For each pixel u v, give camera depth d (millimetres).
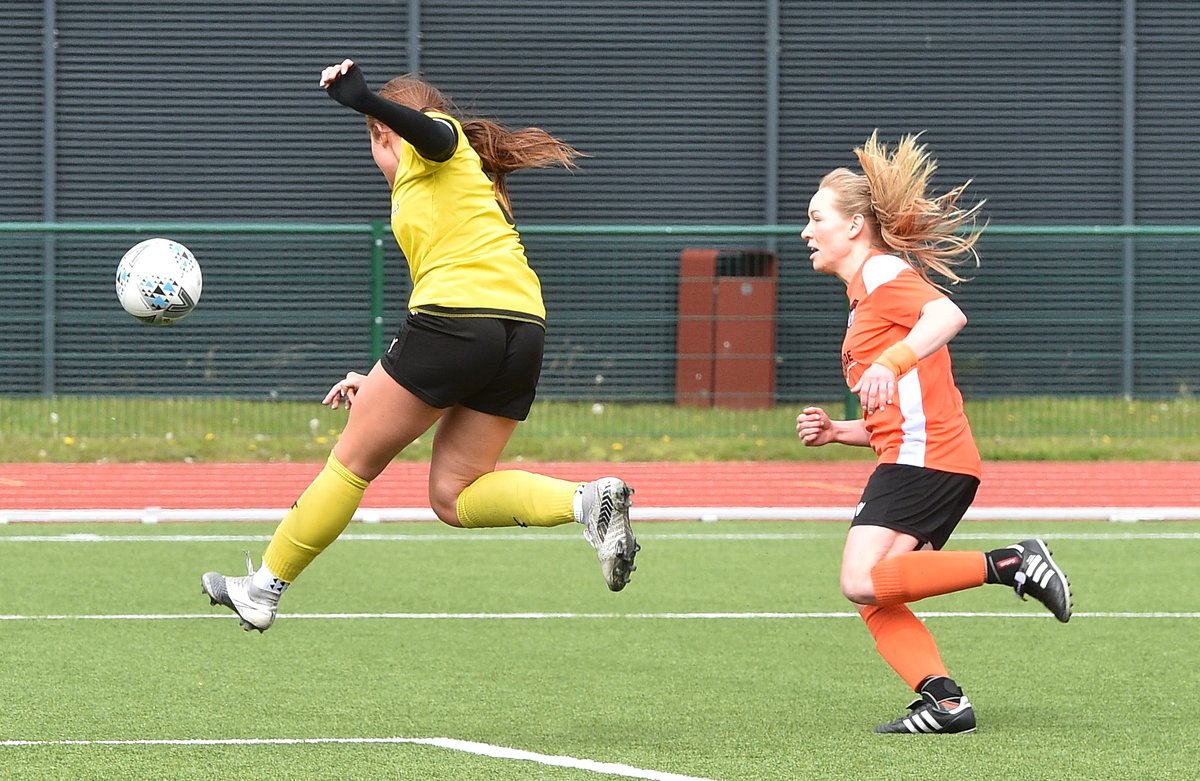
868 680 22750
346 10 75438
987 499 47938
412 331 18016
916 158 19922
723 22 76875
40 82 74750
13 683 22141
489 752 17891
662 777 16609
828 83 77250
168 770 16922
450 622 27531
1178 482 51344
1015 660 24391
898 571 18641
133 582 31812
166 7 74938
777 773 16859
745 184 77062
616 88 76562
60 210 74812
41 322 56031
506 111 76250
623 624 27438
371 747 18156
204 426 56156
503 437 18953
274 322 56812
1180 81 78062
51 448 54156
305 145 75375
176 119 75000
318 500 18484
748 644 25625
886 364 17828
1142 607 29406
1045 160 77375
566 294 54719
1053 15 77312
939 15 77312
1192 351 59469
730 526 42438
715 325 54562
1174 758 17719
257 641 25609
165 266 21531
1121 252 60156
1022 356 59750
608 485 17562
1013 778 16719
